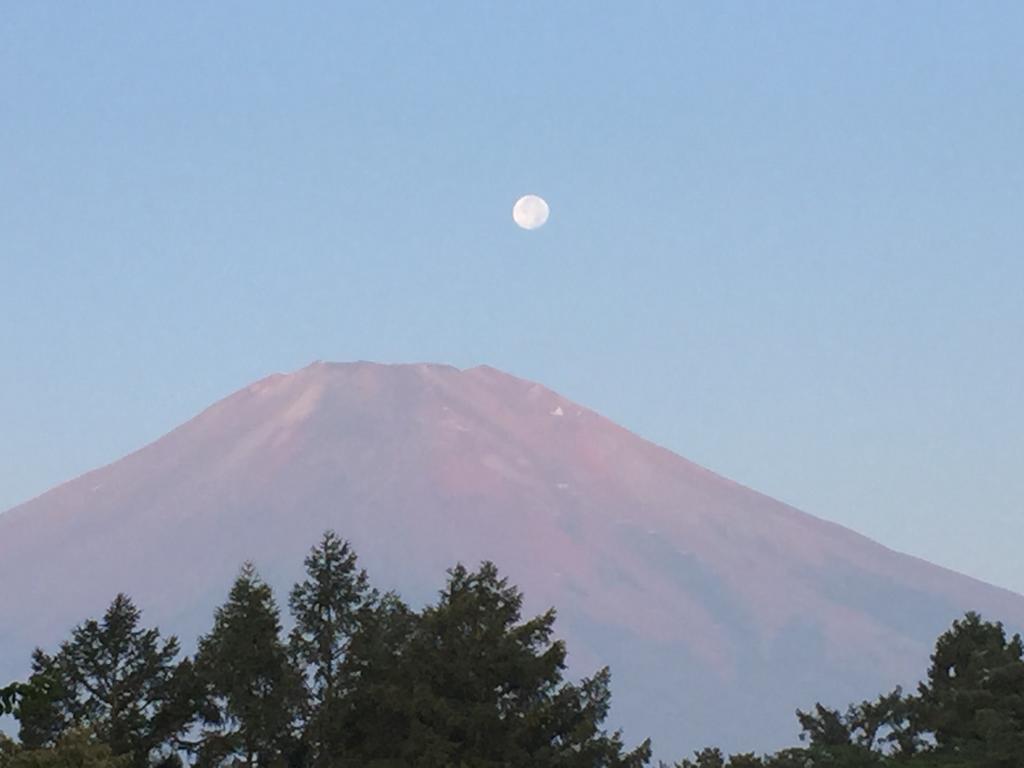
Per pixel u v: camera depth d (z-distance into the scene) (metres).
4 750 159.12
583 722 196.88
